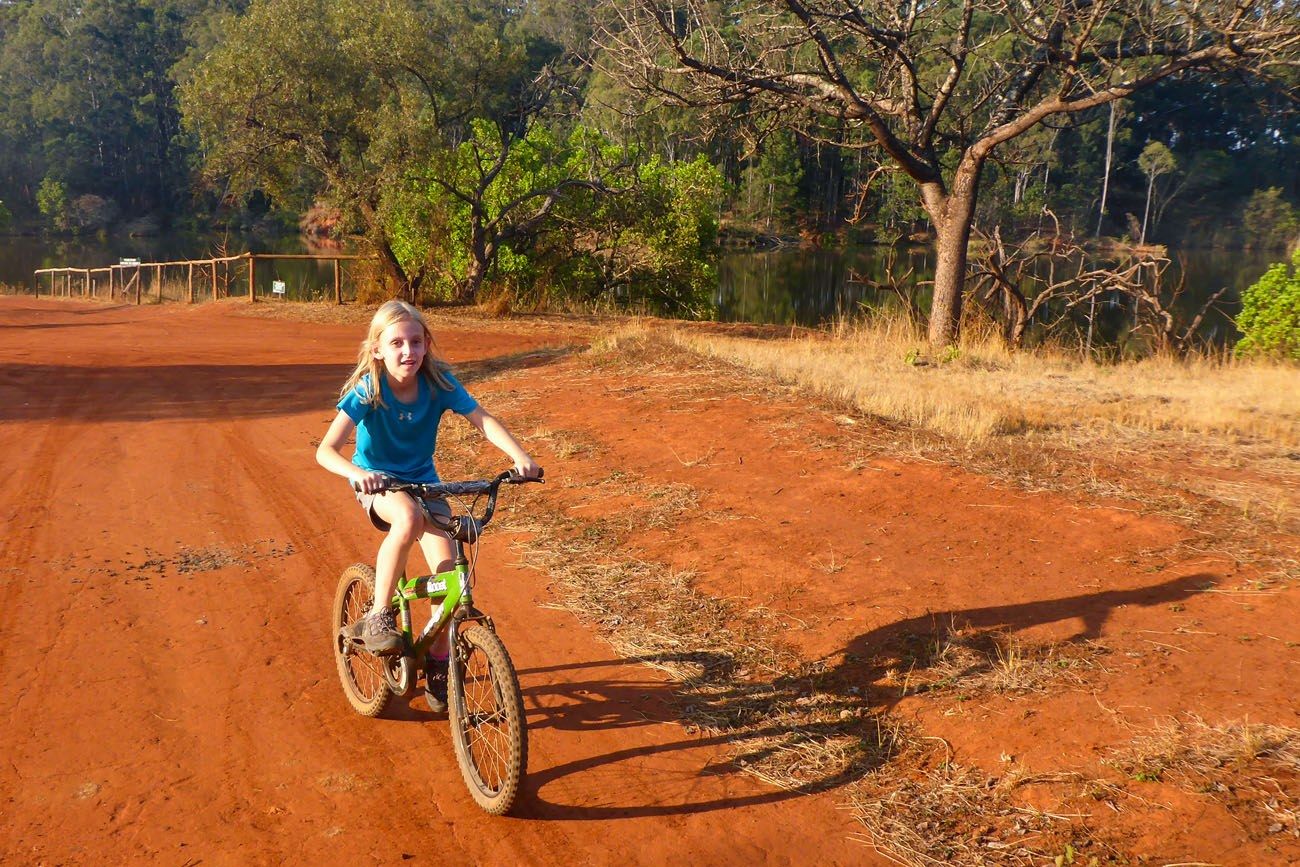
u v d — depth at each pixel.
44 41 106.94
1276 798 3.55
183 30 106.81
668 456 8.35
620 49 17.61
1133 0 15.03
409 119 24.41
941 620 5.22
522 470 3.97
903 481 7.19
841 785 4.05
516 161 28.44
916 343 16.34
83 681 4.90
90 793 3.96
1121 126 86.62
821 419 8.84
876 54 17.33
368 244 26.52
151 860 3.55
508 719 3.71
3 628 5.46
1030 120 15.86
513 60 27.38
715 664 5.08
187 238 93.38
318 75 25.09
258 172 26.58
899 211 78.69
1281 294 15.66
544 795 4.00
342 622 4.77
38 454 9.50
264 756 4.28
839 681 4.80
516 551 6.73
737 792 4.02
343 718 4.64
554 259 30.00
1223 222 91.75
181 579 6.29
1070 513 6.39
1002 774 3.95
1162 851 3.40
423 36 25.45
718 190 31.47
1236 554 5.57
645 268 30.47
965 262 17.14
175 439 10.33
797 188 84.19
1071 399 10.61
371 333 4.00
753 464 7.92
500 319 23.45
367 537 7.16
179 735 4.43
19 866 3.50
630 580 6.12
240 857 3.58
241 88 24.48
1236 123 96.12
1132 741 3.98
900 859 3.58
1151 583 5.35
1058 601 5.28
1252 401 10.54
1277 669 4.37
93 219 97.50
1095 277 18.72
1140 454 7.86
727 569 6.12
